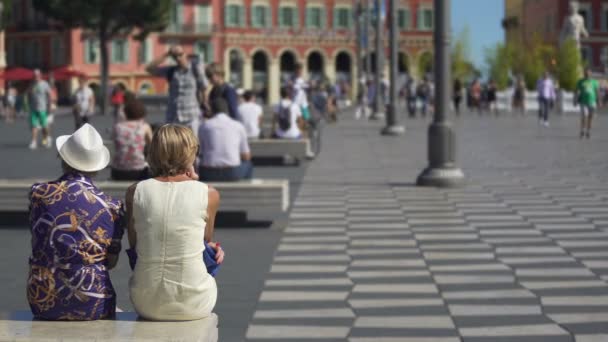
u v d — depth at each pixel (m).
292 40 123.81
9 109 70.44
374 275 12.27
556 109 74.50
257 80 124.44
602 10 115.25
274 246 14.49
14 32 111.44
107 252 7.08
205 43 118.38
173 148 7.08
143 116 16.59
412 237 15.22
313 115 33.16
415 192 21.31
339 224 16.70
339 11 125.69
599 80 88.25
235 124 16.66
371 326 9.80
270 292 11.37
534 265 12.81
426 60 129.50
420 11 129.12
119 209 7.11
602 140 39.00
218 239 15.20
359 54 74.69
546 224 16.44
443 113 22.23
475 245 14.39
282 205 15.70
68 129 54.47
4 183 16.28
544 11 121.44
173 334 6.58
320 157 32.03
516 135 43.59
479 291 11.30
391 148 35.91
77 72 89.31
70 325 6.81
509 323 9.85
